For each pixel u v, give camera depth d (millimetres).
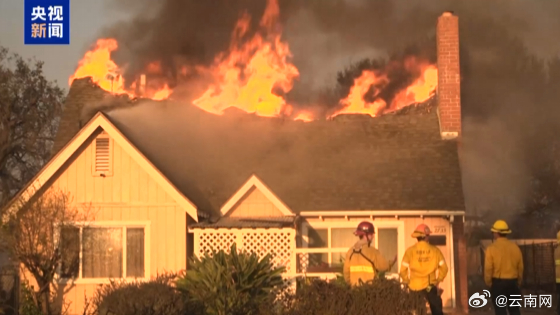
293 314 10883
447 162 19109
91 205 16750
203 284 13492
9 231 15438
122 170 16828
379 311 10633
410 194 18078
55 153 18328
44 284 15781
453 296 17516
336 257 17641
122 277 16516
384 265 11320
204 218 17203
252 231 16547
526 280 23562
